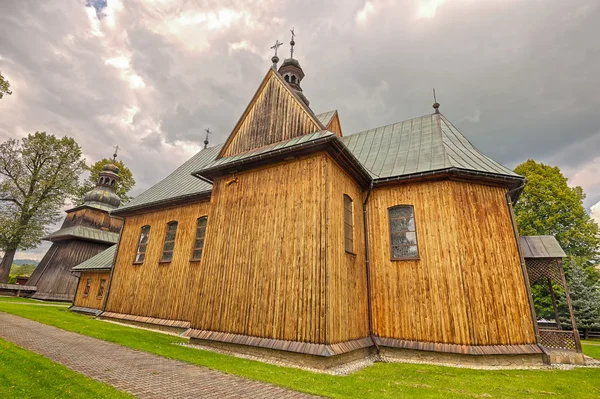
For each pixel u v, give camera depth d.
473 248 10.73
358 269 11.33
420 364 9.69
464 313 9.94
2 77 29.34
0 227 29.42
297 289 9.34
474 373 8.44
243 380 6.62
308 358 8.44
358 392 6.23
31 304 22.08
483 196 11.50
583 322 20.14
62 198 34.00
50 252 32.50
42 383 5.48
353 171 11.66
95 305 19.11
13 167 32.28
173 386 5.91
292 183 10.68
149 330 14.20
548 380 7.85
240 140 13.10
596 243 26.67
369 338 10.95
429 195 11.60
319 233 9.49
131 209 18.56
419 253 11.19
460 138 14.22
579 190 30.19
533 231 28.11
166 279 15.50
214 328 10.66
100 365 7.03
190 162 21.09
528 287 10.64
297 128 11.45
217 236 12.00
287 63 17.80
